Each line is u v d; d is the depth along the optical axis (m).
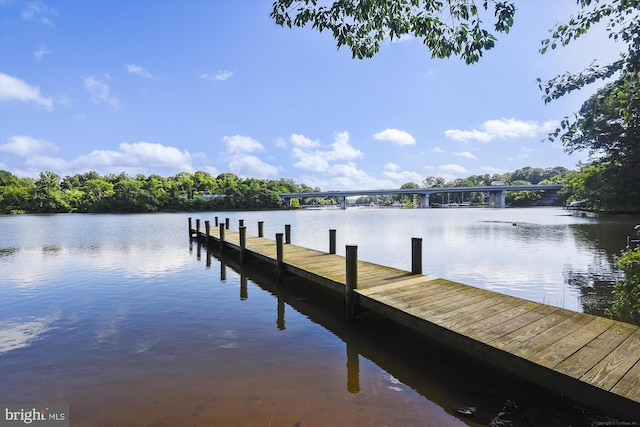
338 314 6.82
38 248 16.78
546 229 23.22
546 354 3.50
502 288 8.40
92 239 20.81
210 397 3.80
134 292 8.54
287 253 10.84
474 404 3.63
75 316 6.68
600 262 11.49
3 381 4.20
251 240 14.79
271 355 4.91
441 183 137.50
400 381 4.16
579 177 37.88
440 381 4.15
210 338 5.55
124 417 3.45
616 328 4.11
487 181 123.88
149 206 68.00
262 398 3.78
